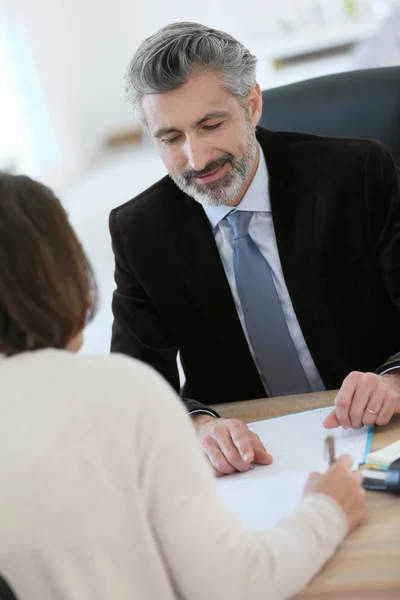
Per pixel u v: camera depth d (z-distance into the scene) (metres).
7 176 0.86
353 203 1.64
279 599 0.87
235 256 1.64
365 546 0.95
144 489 0.82
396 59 4.23
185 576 0.83
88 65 9.35
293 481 1.16
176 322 1.69
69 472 0.81
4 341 0.85
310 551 0.91
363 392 1.28
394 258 1.63
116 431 0.82
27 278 0.82
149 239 1.67
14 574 0.82
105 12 9.23
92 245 5.80
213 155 1.53
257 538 0.88
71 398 0.82
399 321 1.70
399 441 1.17
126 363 0.85
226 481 1.21
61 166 8.57
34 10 8.44
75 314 0.86
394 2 6.80
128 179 8.02
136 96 1.54
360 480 1.03
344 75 1.90
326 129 1.88
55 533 0.81
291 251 1.62
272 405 1.47
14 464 0.81
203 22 8.95
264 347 1.67
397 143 1.85
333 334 1.65
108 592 0.82
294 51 7.17
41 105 8.39
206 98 1.49
